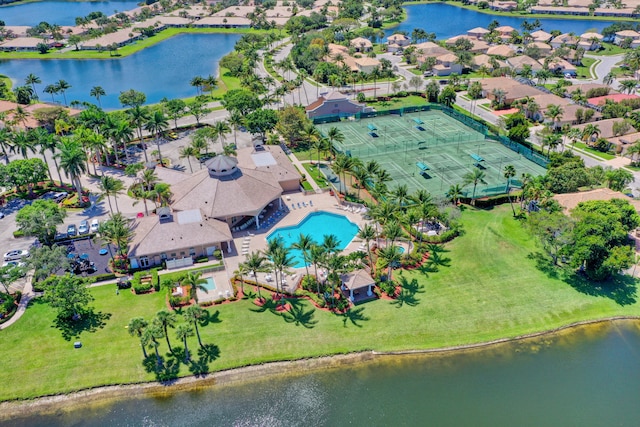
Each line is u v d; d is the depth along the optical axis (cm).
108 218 12062
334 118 18712
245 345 8375
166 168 13550
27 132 15025
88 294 8706
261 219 12081
